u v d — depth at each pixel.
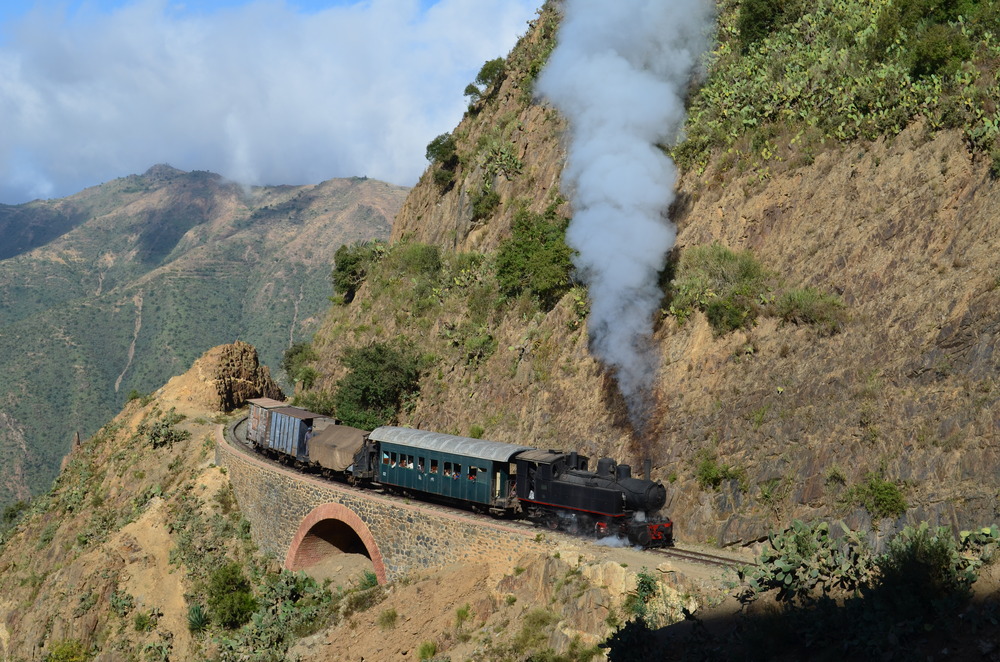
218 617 40.62
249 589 42.09
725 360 33.66
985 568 19.42
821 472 28.11
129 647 41.50
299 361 70.12
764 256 35.78
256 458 48.09
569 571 28.42
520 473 32.81
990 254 27.36
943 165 30.91
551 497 31.44
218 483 50.38
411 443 36.78
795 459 29.22
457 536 33.22
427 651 29.95
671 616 24.50
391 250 70.19
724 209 38.34
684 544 30.50
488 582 31.48
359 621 34.16
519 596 29.81
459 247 60.75
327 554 42.44
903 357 27.91
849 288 31.47
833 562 22.14
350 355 55.69
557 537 30.42
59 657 42.09
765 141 38.53
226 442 53.97
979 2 36.25
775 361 31.97
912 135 32.88
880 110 34.97
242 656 36.97
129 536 47.97
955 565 19.64
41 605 47.84
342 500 38.50
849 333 30.25
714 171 39.94
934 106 32.62
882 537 25.23
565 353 41.12
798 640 20.44
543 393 40.97
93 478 62.25
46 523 61.12
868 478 26.61
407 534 35.34
